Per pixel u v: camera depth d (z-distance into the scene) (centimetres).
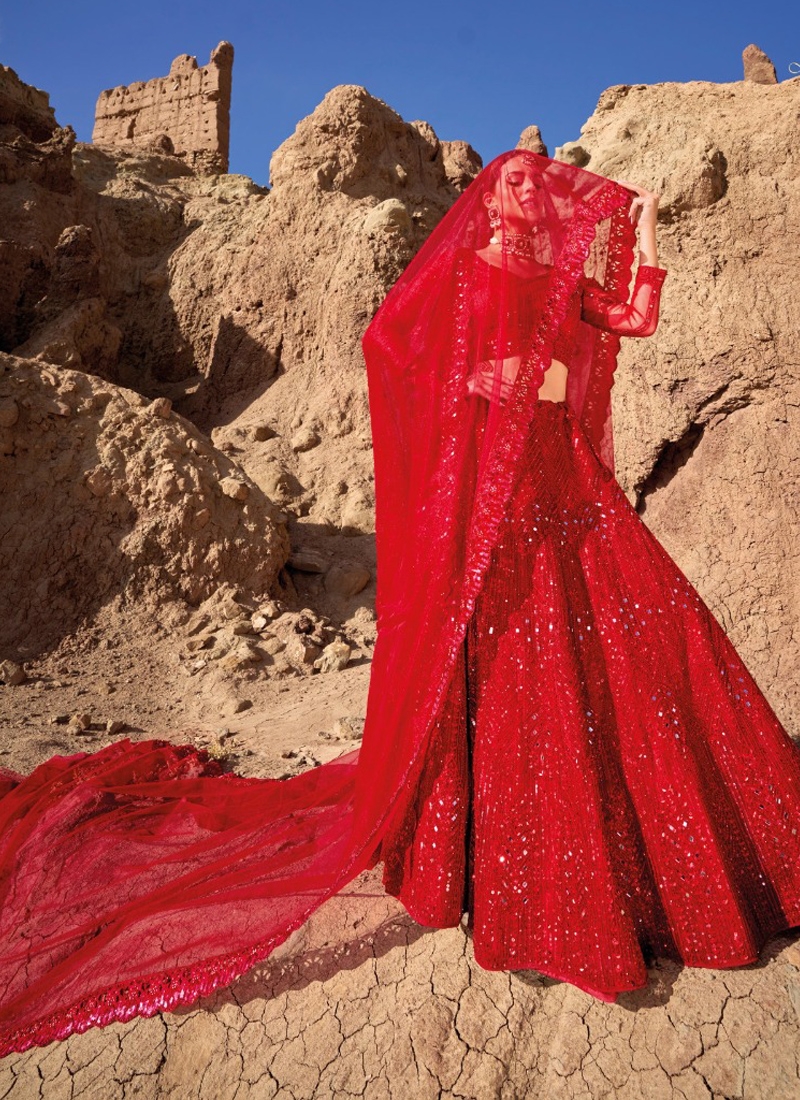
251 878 252
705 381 422
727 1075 189
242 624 746
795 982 205
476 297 242
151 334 1562
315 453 1166
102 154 1948
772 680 378
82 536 785
